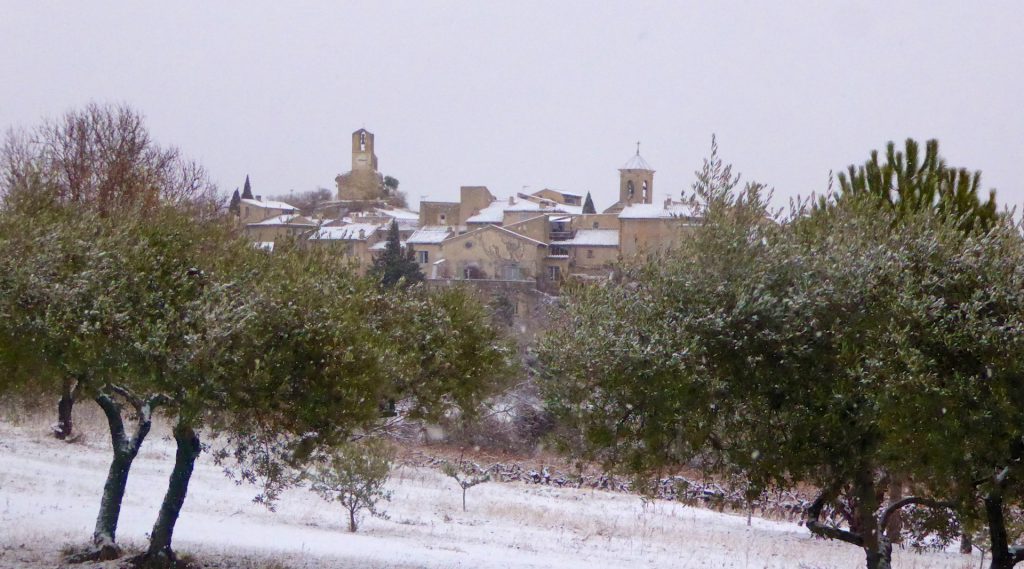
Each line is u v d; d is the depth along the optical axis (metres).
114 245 17.42
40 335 16.16
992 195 23.03
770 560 29.09
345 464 29.47
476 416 22.34
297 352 16.88
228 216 22.64
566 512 37.56
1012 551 17.70
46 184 19.69
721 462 17.62
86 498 29.20
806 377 16.34
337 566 21.86
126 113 50.12
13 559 19.34
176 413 17.80
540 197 168.50
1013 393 15.47
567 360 17.14
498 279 115.50
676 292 17.00
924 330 15.89
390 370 18.12
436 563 23.53
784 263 16.73
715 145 18.03
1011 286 16.23
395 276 100.75
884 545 17.64
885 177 23.92
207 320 16.06
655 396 16.39
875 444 16.38
